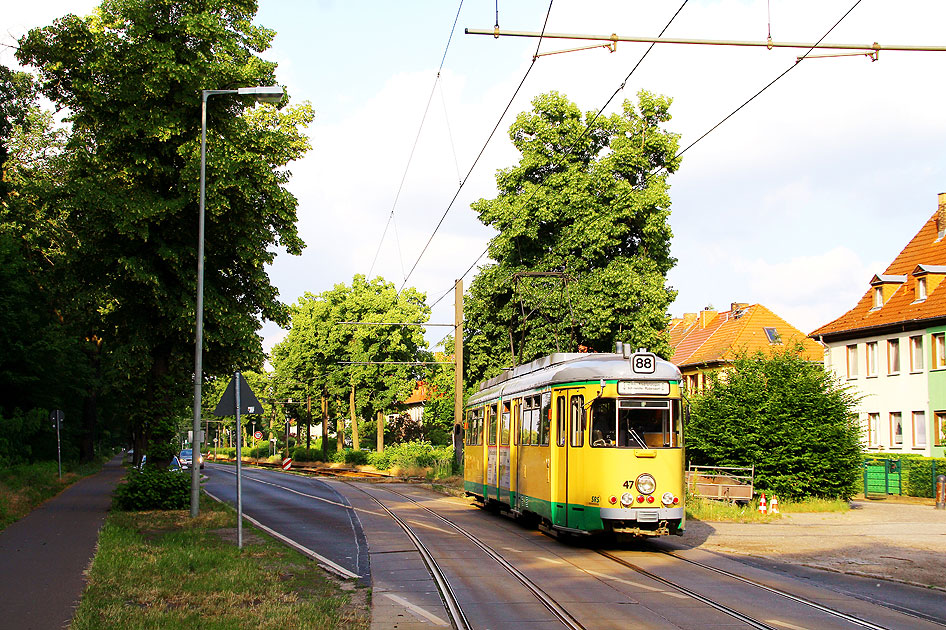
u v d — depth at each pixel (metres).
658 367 16.02
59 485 33.56
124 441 84.94
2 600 10.21
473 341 38.97
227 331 23.09
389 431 74.44
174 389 23.69
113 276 22.94
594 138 38.34
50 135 34.62
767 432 25.05
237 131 23.03
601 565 13.78
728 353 28.30
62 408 45.00
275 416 92.44
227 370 24.52
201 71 21.59
